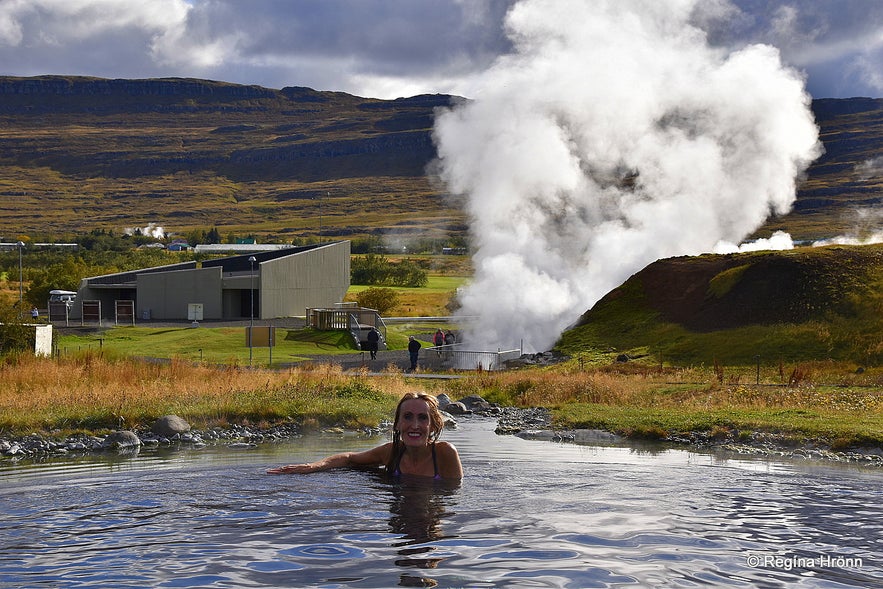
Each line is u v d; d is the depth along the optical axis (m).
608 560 7.38
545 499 10.18
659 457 16.86
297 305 81.88
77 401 22.92
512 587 6.55
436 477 11.71
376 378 34.84
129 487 10.87
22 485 11.22
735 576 6.96
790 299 48.78
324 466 12.52
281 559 7.31
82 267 105.19
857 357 41.75
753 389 31.48
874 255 51.41
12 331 37.28
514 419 25.61
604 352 50.53
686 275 56.19
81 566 7.08
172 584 6.57
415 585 6.57
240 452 17.03
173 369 31.17
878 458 17.94
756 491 11.15
